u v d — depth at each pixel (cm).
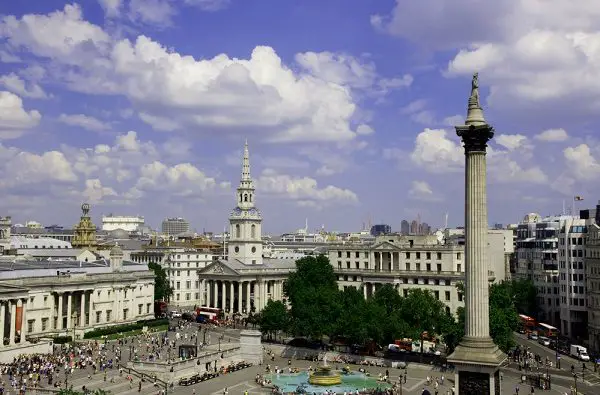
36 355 15275
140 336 19238
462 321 15062
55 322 18475
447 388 12962
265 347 17738
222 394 12600
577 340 18862
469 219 8650
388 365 15438
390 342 16038
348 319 16262
